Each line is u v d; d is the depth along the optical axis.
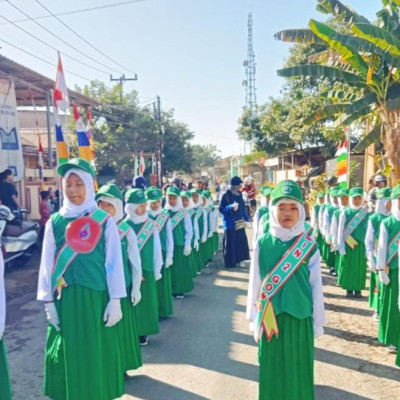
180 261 7.04
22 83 11.67
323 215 8.75
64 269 3.19
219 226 19.03
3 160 9.70
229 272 9.48
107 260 3.28
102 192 4.01
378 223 5.38
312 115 12.37
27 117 21.48
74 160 3.35
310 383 3.22
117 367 3.40
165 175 37.97
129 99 30.97
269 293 3.24
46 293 3.23
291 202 3.23
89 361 3.16
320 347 5.11
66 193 3.31
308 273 3.29
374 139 11.91
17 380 4.27
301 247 3.26
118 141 28.38
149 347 5.09
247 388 4.10
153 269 5.03
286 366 3.16
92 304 3.19
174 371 4.46
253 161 39.50
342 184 10.99
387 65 10.82
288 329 3.19
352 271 7.11
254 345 5.15
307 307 3.22
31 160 19.16
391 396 3.95
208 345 5.16
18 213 9.44
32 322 6.02
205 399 3.89
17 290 7.76
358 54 10.72
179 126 37.09
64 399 3.26
